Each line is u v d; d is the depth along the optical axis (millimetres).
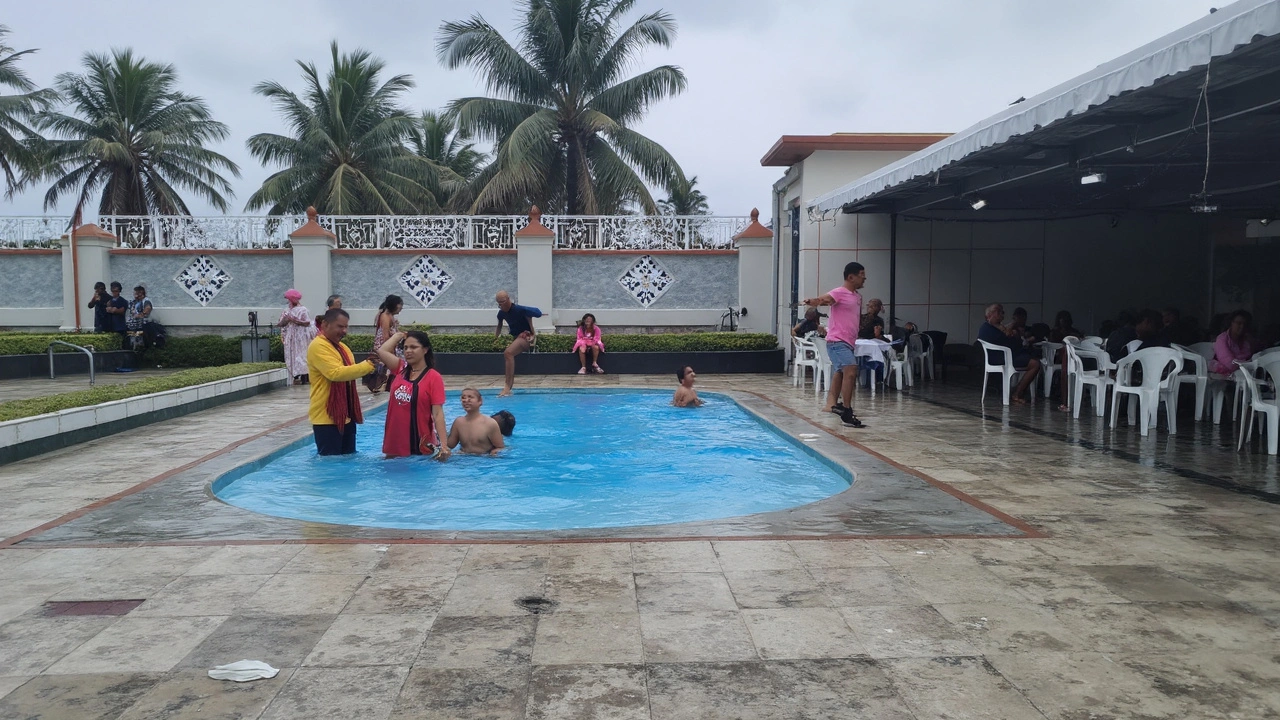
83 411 7320
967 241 14195
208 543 4066
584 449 7684
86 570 3648
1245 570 3631
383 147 27375
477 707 2381
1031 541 4109
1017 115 6352
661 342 15164
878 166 13617
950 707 2373
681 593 3338
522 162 20625
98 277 15953
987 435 7691
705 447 7820
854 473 5887
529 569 3646
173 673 2604
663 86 22094
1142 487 5410
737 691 2480
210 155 30719
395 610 3145
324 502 5570
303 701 2416
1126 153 8164
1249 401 7410
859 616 3082
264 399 10922
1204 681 2535
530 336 11984
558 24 22609
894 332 13195
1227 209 11969
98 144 27375
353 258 16188
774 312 15938
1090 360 10477
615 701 2418
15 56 26000
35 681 2551
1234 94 6113
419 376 7004
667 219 16438
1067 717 2309
